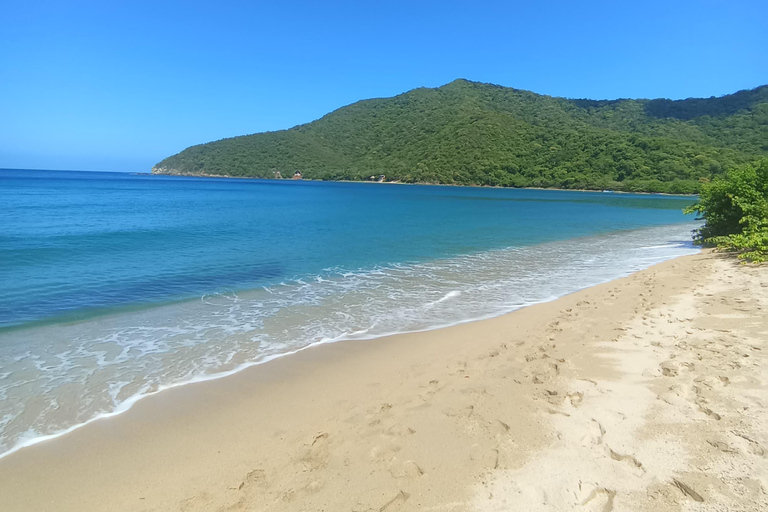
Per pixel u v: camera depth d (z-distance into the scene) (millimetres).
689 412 3469
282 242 15602
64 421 3906
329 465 3096
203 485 2955
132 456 3355
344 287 9289
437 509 2570
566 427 3387
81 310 7496
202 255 12773
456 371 4738
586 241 17141
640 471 2799
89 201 36000
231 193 56969
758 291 7168
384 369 4965
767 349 4637
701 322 5809
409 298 8398
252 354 5551
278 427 3721
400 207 36938
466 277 10312
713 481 2631
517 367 4723
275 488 2869
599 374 4371
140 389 4551
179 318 7102
